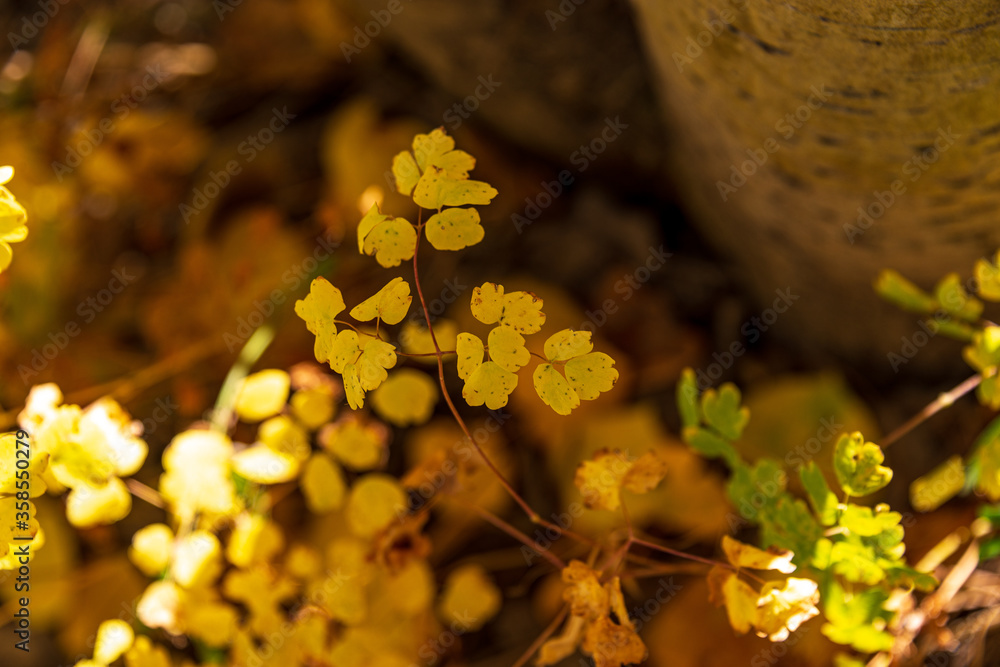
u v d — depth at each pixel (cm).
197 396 96
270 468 83
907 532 93
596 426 95
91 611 93
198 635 83
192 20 120
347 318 99
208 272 101
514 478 95
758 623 75
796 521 77
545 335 98
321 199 111
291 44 116
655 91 92
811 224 87
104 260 107
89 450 79
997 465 79
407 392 83
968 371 96
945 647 89
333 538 94
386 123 106
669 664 91
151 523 96
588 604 75
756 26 76
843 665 80
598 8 91
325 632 82
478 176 107
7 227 74
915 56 74
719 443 79
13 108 107
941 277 88
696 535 92
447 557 94
